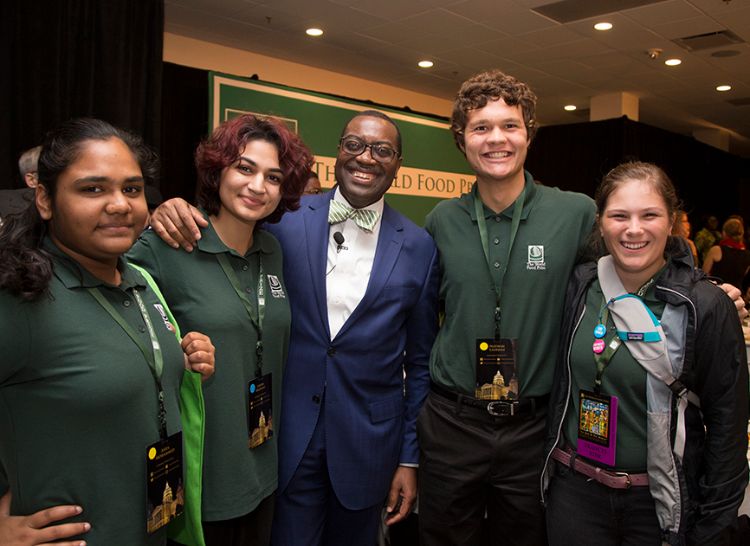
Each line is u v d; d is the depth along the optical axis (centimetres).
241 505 141
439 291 192
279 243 173
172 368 120
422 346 194
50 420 99
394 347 182
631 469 146
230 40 651
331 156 630
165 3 545
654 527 146
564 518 156
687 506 141
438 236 191
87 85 452
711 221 991
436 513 182
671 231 152
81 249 104
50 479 100
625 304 147
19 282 95
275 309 156
